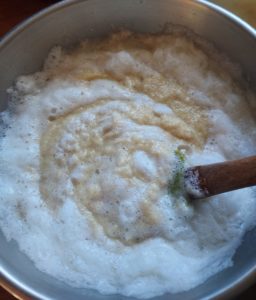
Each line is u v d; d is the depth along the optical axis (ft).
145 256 0.61
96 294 0.59
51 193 0.67
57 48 0.76
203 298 0.51
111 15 0.73
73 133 0.70
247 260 0.57
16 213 0.67
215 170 0.58
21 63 0.73
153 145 0.67
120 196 0.64
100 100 0.73
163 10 0.71
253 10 0.79
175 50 0.75
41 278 0.60
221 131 0.69
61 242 0.63
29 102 0.74
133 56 0.76
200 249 0.62
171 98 0.72
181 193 0.64
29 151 0.70
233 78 0.73
